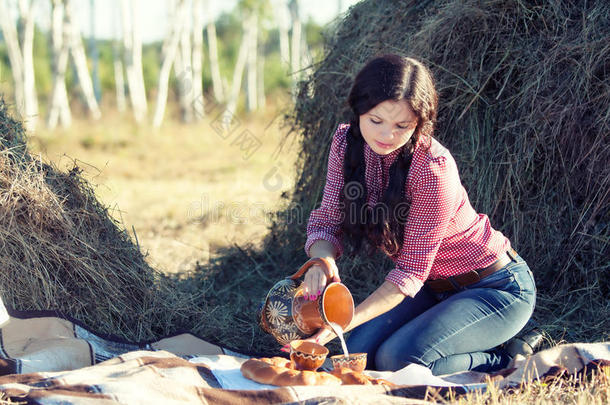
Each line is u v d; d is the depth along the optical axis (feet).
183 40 68.33
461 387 7.25
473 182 11.80
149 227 19.76
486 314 8.39
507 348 9.21
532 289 8.71
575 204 11.27
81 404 6.06
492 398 6.84
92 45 69.41
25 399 6.13
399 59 7.24
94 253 9.79
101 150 41.86
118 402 6.11
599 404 6.77
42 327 8.65
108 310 9.68
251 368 7.38
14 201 9.32
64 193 10.05
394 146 7.47
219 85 85.20
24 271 9.22
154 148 43.70
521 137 11.37
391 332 8.89
